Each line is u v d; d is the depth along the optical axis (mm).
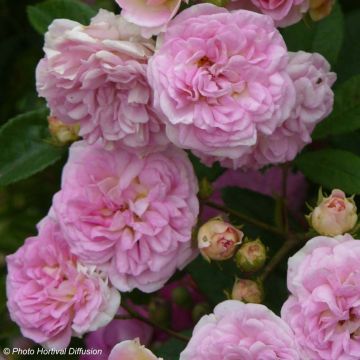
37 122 506
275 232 486
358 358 436
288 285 443
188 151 494
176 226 459
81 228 462
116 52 438
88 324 461
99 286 462
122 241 459
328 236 449
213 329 440
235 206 516
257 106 433
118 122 447
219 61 436
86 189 462
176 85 432
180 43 435
